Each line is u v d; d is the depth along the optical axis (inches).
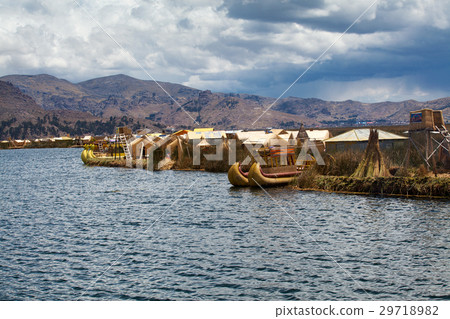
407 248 842.2
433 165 1363.2
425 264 757.9
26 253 905.5
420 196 1282.0
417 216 1062.4
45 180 2460.6
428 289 664.4
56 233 1079.6
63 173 2878.9
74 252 906.1
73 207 1472.7
